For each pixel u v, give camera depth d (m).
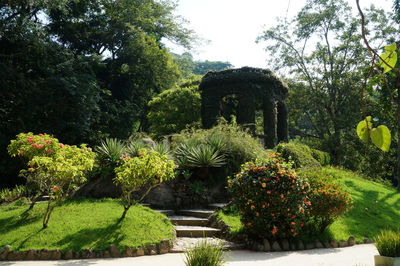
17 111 20.98
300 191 8.08
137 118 29.91
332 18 27.14
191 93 24.86
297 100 28.06
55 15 25.55
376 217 10.65
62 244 7.29
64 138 21.92
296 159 13.30
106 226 8.06
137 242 7.48
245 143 12.45
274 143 16.89
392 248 5.32
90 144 24.45
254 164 8.67
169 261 6.56
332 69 27.06
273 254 7.36
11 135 20.86
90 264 6.43
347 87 25.81
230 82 17.06
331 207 8.41
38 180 9.64
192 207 11.02
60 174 8.00
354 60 25.81
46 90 21.02
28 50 20.75
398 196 13.31
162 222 8.73
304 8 27.98
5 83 19.97
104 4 27.73
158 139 20.39
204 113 17.88
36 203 10.49
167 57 29.97
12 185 20.84
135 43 28.14
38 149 9.33
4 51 21.45
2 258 6.97
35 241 7.41
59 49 22.56
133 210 9.27
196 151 11.45
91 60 24.28
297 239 8.20
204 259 4.91
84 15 26.67
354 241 8.66
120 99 30.47
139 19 28.38
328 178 9.98
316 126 30.09
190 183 11.40
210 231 8.80
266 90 17.20
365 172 25.88
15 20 18.80
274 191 7.92
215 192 11.52
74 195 11.27
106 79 29.59
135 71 28.80
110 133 27.45
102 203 10.05
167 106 25.72
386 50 1.51
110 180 11.41
